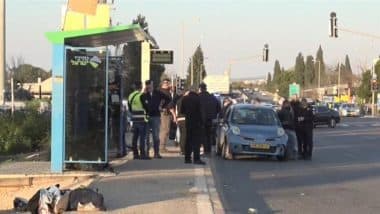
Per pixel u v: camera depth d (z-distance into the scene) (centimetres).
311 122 2003
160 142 1916
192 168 1478
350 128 4709
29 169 1391
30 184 1287
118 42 1403
